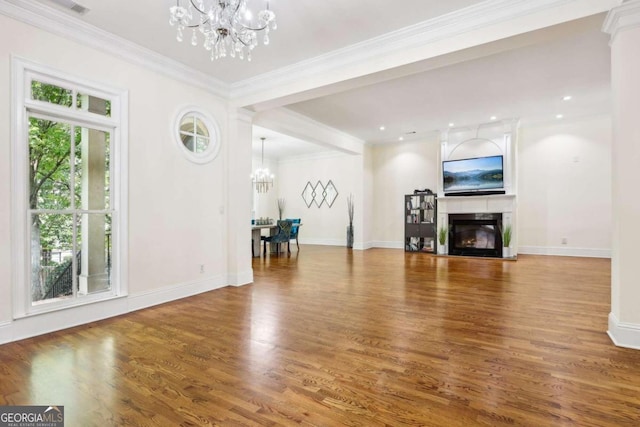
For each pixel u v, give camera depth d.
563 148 7.19
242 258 4.91
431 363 2.35
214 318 3.38
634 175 2.51
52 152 3.10
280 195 11.58
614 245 2.70
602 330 2.94
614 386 2.01
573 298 4.00
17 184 2.80
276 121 5.85
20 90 2.81
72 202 3.23
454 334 2.90
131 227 3.65
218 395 1.96
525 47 3.78
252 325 3.17
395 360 2.41
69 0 2.81
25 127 2.86
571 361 2.35
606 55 3.99
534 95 5.43
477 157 7.36
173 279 4.10
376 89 5.08
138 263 3.72
